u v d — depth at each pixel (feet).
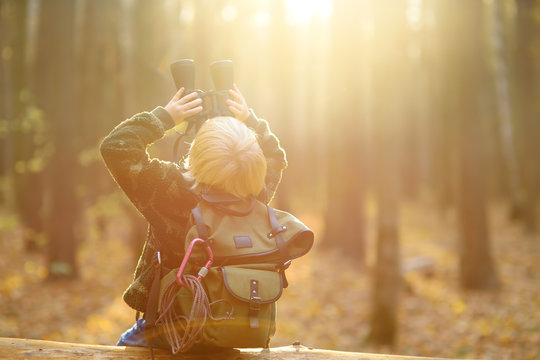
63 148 37.47
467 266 39.78
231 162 6.70
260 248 6.61
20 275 36.63
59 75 38.17
